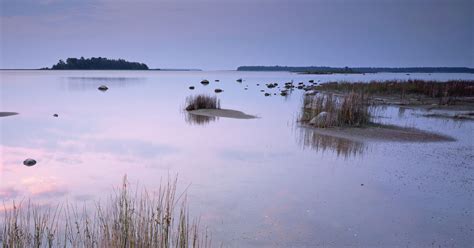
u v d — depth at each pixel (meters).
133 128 15.35
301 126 15.88
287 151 11.05
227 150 11.23
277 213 6.30
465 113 20.36
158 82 61.34
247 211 6.38
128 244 4.21
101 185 7.73
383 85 34.78
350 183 8.00
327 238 5.43
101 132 14.31
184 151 11.05
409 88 32.47
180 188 7.59
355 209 6.53
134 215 5.54
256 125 16.30
